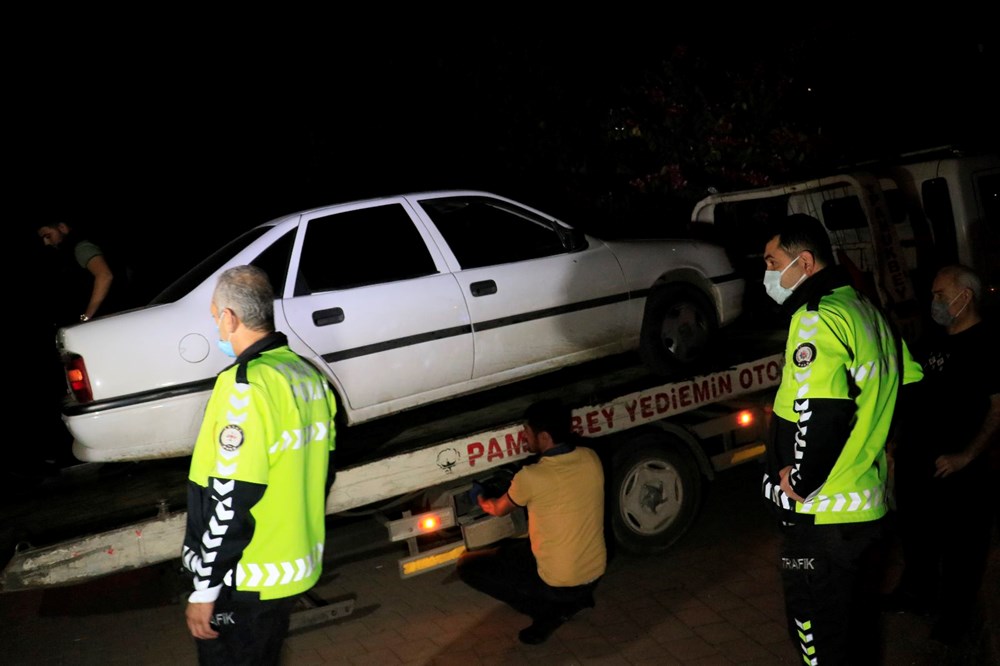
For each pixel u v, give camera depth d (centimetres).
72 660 496
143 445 464
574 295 571
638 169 923
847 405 315
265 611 302
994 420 418
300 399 306
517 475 470
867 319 332
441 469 492
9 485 555
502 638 479
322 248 511
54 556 419
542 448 476
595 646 462
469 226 560
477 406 582
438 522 501
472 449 500
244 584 298
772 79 949
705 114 905
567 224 597
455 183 941
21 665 495
